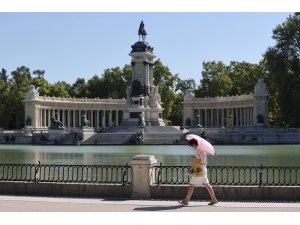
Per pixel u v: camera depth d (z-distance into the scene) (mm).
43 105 165250
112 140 121875
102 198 29469
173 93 194375
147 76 145375
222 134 121312
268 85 145375
